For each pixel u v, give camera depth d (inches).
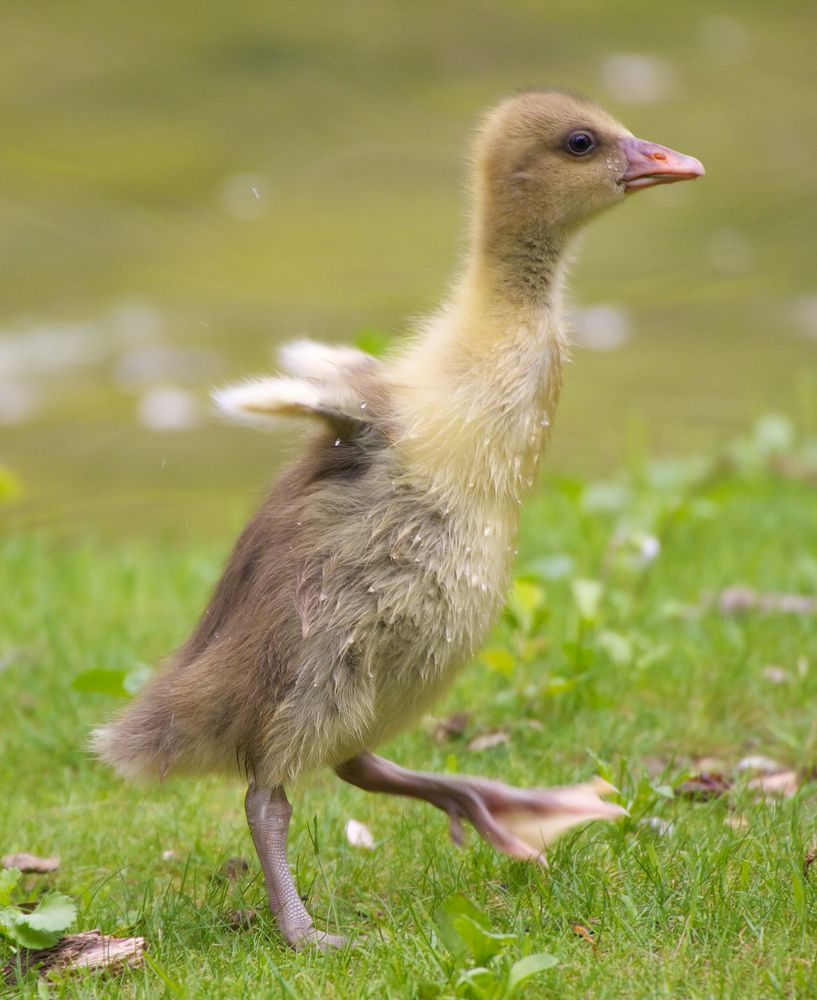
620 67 1596.9
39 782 431.8
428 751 432.5
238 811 403.5
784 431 714.2
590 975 276.8
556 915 308.8
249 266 1176.2
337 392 319.6
